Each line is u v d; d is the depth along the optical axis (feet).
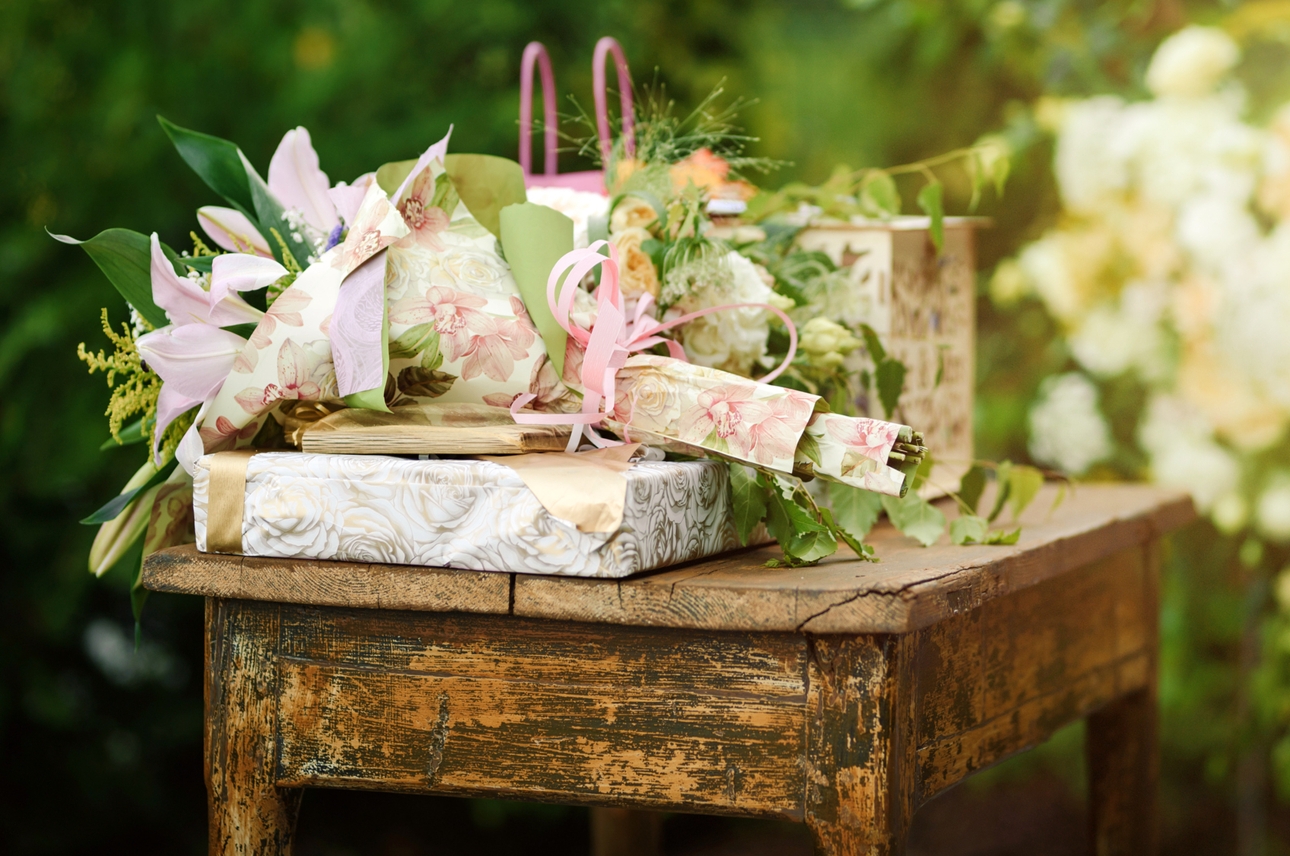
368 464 9.67
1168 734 15.79
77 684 17.65
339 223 10.19
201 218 10.26
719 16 18.08
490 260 10.05
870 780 9.46
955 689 9.92
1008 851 17.21
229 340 9.86
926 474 10.56
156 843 17.93
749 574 9.65
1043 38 14.69
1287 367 12.74
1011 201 16.66
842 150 18.48
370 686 9.78
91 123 16.26
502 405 9.95
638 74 16.99
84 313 15.83
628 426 9.89
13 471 16.24
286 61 16.75
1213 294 12.98
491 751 9.71
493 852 18.67
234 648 9.87
